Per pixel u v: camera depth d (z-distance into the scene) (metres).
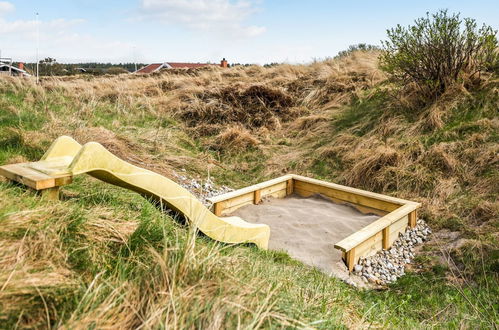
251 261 2.35
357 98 8.90
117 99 10.30
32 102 8.40
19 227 1.67
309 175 6.86
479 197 4.98
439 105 6.86
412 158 6.08
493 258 3.82
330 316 1.86
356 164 6.38
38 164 2.46
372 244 4.24
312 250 4.27
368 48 13.52
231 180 6.99
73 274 1.52
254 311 1.48
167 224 2.30
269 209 5.52
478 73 7.10
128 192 3.27
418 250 4.46
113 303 1.31
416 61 7.05
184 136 8.61
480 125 6.06
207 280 1.61
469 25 6.74
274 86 10.74
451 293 3.41
